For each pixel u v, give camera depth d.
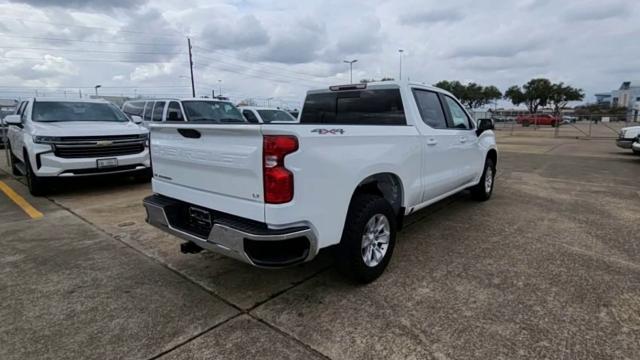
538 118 41.81
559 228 4.80
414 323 2.69
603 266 3.61
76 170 6.42
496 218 5.26
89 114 7.75
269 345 2.46
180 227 3.18
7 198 6.52
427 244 4.25
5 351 2.40
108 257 3.89
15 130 8.16
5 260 3.82
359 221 3.06
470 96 60.44
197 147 2.95
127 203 6.14
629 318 2.72
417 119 4.06
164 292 3.17
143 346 2.46
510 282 3.29
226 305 2.96
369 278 3.27
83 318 2.78
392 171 3.49
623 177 8.65
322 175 2.71
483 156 5.83
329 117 4.71
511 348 2.40
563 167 10.35
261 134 2.49
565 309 2.85
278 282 3.34
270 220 2.52
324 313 2.83
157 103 10.55
